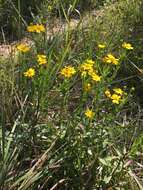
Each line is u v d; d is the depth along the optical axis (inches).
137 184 27.2
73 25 46.1
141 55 40.5
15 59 36.4
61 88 28.6
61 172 26.6
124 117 31.6
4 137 25.6
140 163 29.6
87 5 51.6
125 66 38.7
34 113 28.6
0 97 31.1
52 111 30.7
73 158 26.4
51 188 25.5
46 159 26.3
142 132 30.2
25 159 26.8
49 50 33.0
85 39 38.5
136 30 44.4
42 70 28.0
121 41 38.1
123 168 26.2
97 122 27.7
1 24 47.8
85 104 30.9
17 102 31.0
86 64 27.2
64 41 37.4
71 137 26.5
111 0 51.9
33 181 24.8
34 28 29.1
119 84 37.5
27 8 49.7
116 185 26.6
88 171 26.4
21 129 27.8
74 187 26.5
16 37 45.9
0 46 44.3
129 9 48.2
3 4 49.4
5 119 29.9
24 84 31.0
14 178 25.5
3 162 25.0
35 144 27.7
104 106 28.9
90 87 27.0
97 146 26.4
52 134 27.8
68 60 34.0
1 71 34.4
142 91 36.9
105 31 41.8
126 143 29.4
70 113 30.6
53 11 47.9
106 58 28.0
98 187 26.6
